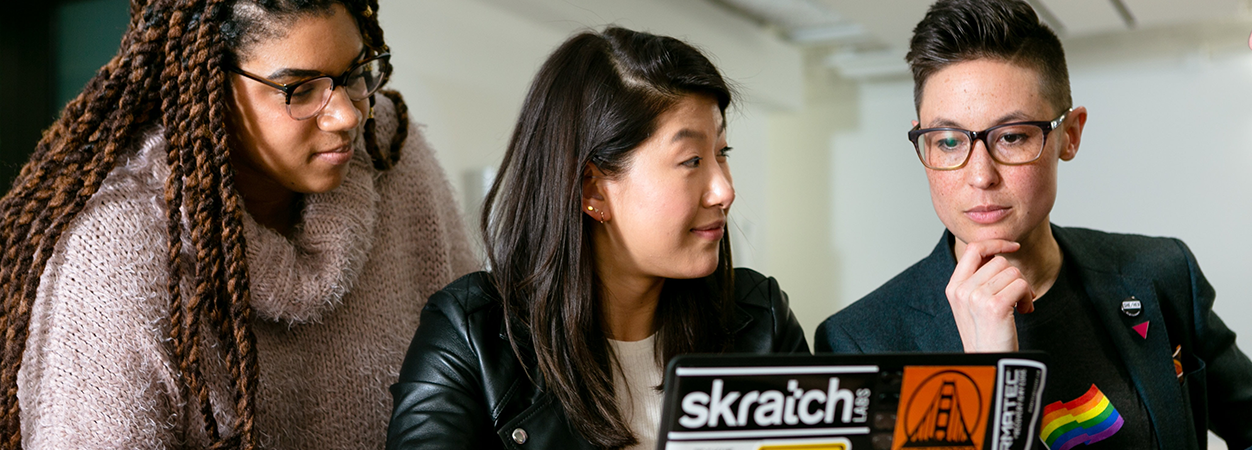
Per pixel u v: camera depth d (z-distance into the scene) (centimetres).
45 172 100
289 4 98
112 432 97
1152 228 479
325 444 119
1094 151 495
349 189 118
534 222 103
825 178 587
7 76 204
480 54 368
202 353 105
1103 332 115
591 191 100
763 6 459
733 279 110
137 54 101
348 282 117
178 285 101
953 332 112
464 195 384
